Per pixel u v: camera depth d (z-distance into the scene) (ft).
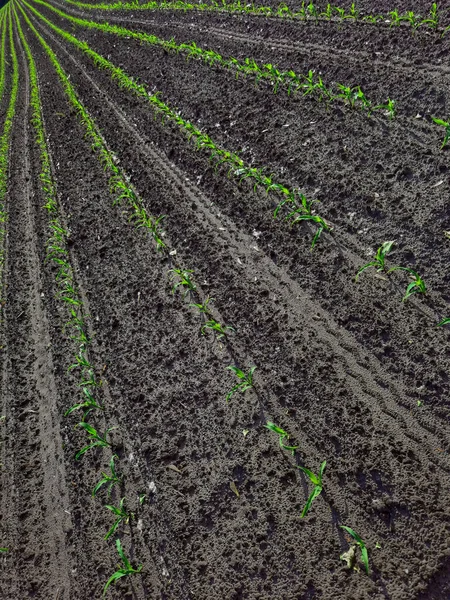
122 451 10.18
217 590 7.64
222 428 9.61
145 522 8.91
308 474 7.70
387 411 8.52
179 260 13.85
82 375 12.23
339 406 8.91
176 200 15.99
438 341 8.96
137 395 11.02
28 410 12.26
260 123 16.63
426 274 9.98
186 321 12.07
